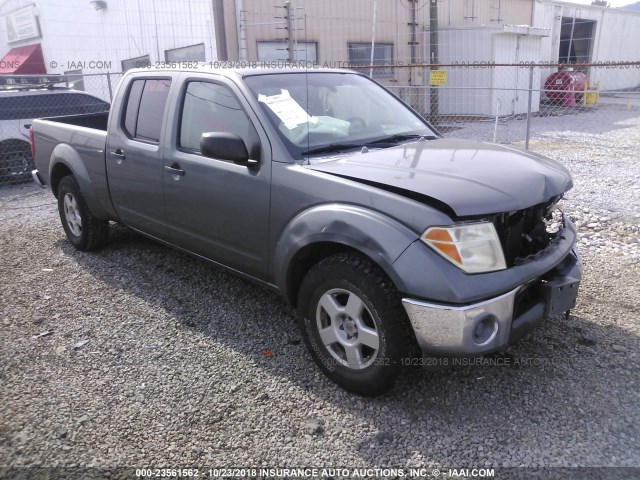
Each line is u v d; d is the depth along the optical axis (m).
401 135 4.06
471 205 2.77
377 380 3.01
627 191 7.65
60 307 4.42
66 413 3.11
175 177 4.10
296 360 3.59
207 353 3.70
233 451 2.81
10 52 21.33
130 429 2.97
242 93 3.71
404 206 2.84
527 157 3.54
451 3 19.16
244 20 13.24
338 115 3.96
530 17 22.80
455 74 18.08
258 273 3.70
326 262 3.13
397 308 2.87
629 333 3.79
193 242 4.16
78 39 17.81
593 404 3.07
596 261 5.15
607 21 27.06
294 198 3.28
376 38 17.00
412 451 2.77
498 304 2.77
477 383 3.29
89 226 5.46
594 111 19.56
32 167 9.62
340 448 2.81
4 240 6.27
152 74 4.54
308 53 15.08
